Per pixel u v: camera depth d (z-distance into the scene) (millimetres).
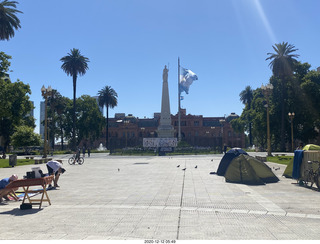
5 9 41281
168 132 60812
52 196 12125
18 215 8945
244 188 13539
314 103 56438
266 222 7727
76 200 11172
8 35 42719
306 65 63969
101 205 10141
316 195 11711
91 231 7078
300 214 8570
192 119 121812
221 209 9250
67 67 68750
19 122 67000
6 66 46938
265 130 65875
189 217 8281
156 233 6836
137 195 11969
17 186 10031
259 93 74875
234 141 120250
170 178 17547
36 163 32594
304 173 14109
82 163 32125
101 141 124562
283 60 58156
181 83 68188
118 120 131625
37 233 7000
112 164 30203
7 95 55625
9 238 6637
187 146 57156
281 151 57719
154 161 33688
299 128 63938
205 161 32875
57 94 85938
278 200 10688
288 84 60906
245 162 15562
